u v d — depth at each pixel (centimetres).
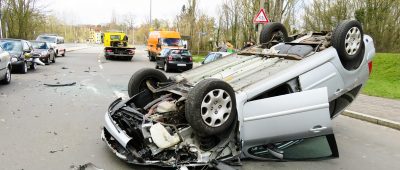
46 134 683
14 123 754
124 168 523
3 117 802
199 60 3031
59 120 795
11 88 1236
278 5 1723
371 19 2167
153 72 690
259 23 1512
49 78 1554
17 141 634
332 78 576
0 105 936
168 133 490
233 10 2902
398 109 986
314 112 530
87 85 1373
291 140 537
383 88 1380
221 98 495
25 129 712
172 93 591
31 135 673
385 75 1706
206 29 3794
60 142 639
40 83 1383
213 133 491
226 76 596
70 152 588
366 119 891
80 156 570
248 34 2364
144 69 691
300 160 565
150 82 689
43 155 570
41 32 4375
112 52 3045
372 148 672
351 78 609
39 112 869
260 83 526
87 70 1995
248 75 577
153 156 493
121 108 608
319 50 597
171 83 641
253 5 2186
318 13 2367
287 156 567
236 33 2972
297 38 764
